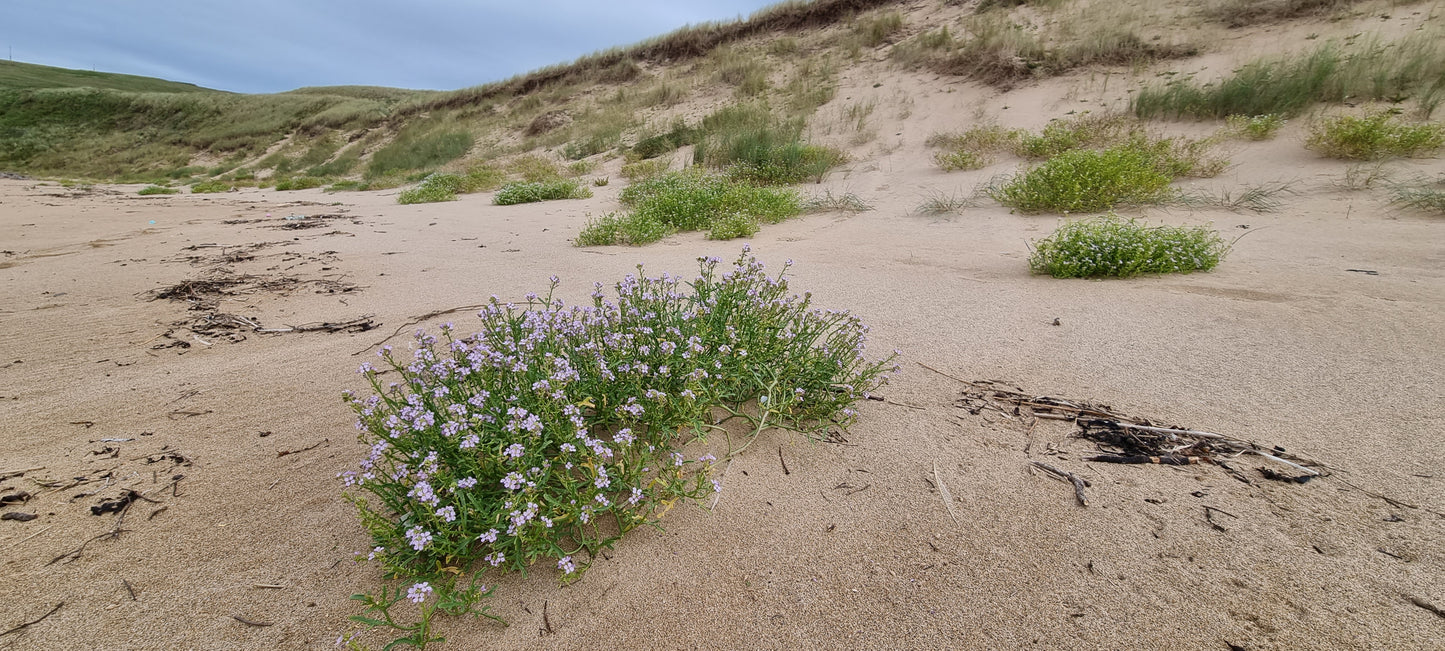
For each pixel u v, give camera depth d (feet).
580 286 16.10
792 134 45.06
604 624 5.35
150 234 26.71
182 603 5.56
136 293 15.74
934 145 39.50
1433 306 11.92
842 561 5.98
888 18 60.64
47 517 6.67
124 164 106.11
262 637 5.23
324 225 29.76
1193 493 6.75
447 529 5.64
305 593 5.67
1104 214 23.77
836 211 29.07
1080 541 6.10
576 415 6.56
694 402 7.61
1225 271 15.72
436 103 92.84
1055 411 8.70
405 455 6.82
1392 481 6.75
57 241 24.56
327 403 9.30
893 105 46.68
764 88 58.75
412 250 21.94
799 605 5.48
